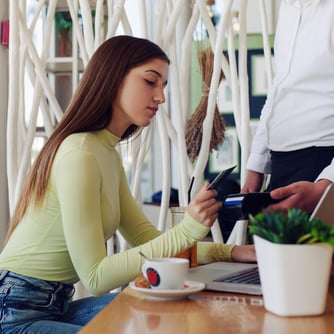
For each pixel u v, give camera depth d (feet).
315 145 7.03
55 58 9.41
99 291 4.69
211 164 14.88
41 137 8.93
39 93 7.23
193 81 11.60
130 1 10.50
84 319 5.48
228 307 3.55
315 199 5.11
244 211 4.89
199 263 5.44
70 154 4.99
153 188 16.66
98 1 7.02
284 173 7.31
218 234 6.98
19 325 5.02
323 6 6.95
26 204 5.34
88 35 7.05
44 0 7.38
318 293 3.26
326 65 6.92
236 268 4.84
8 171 7.18
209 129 7.02
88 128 5.38
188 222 4.47
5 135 8.40
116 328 3.08
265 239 3.33
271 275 3.30
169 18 6.98
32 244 5.22
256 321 3.18
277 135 7.34
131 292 4.01
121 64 5.36
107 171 5.36
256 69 14.74
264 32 7.38
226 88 14.53
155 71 5.41
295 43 7.18
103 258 4.76
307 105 7.08
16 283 5.13
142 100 5.39
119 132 5.60
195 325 3.12
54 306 5.24
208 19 7.07
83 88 5.41
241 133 7.16
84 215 4.80
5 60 8.42
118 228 6.25
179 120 6.99
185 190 7.00
